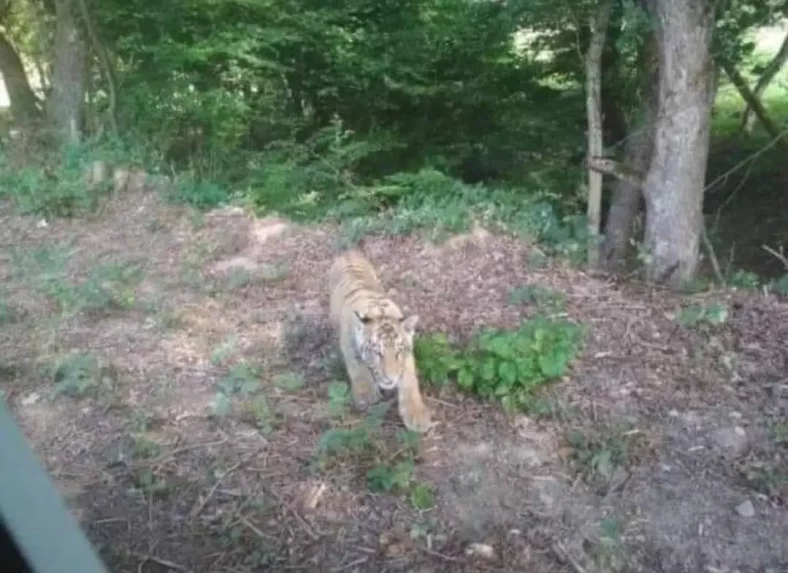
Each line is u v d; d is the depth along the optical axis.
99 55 8.36
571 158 8.84
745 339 3.99
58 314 4.43
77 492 3.01
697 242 5.17
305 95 9.61
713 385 3.65
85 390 3.63
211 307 4.50
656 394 3.59
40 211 6.16
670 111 5.03
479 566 2.74
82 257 5.34
